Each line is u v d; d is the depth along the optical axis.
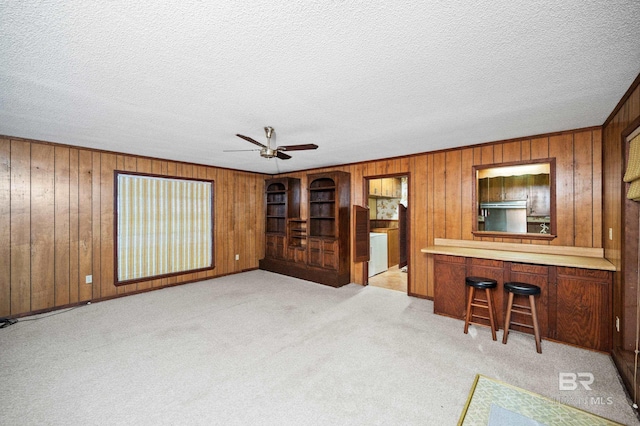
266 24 1.45
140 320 3.53
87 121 3.01
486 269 3.37
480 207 5.05
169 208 5.13
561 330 2.92
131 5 1.30
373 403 2.02
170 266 5.14
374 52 1.71
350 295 4.61
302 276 5.66
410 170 4.66
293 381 2.27
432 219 4.40
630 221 2.31
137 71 1.94
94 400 2.03
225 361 2.56
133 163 4.67
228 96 2.36
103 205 4.36
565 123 3.09
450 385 2.22
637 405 1.92
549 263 2.92
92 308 3.97
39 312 3.79
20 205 3.69
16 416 1.86
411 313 3.79
